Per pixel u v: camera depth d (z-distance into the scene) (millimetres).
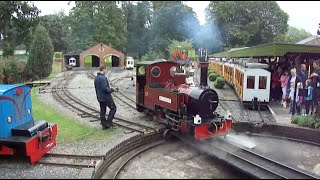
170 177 7816
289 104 15828
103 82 11164
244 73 16531
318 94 12688
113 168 8445
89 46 70875
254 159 9039
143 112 14219
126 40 78938
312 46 14773
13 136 8227
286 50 14625
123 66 62438
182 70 13273
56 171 7848
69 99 18281
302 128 11461
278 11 62312
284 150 10352
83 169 7730
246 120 13602
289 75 16172
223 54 39031
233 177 7801
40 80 28859
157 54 65625
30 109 9422
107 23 72250
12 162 8523
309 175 7727
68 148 9391
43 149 8586
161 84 12641
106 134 10836
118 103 17359
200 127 9609
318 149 10609
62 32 70375
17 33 47250
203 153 9672
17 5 44500
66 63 60844
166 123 11469
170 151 9969
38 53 29141
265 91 16438
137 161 9039
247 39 60781
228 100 19375
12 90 8383
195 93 10195
